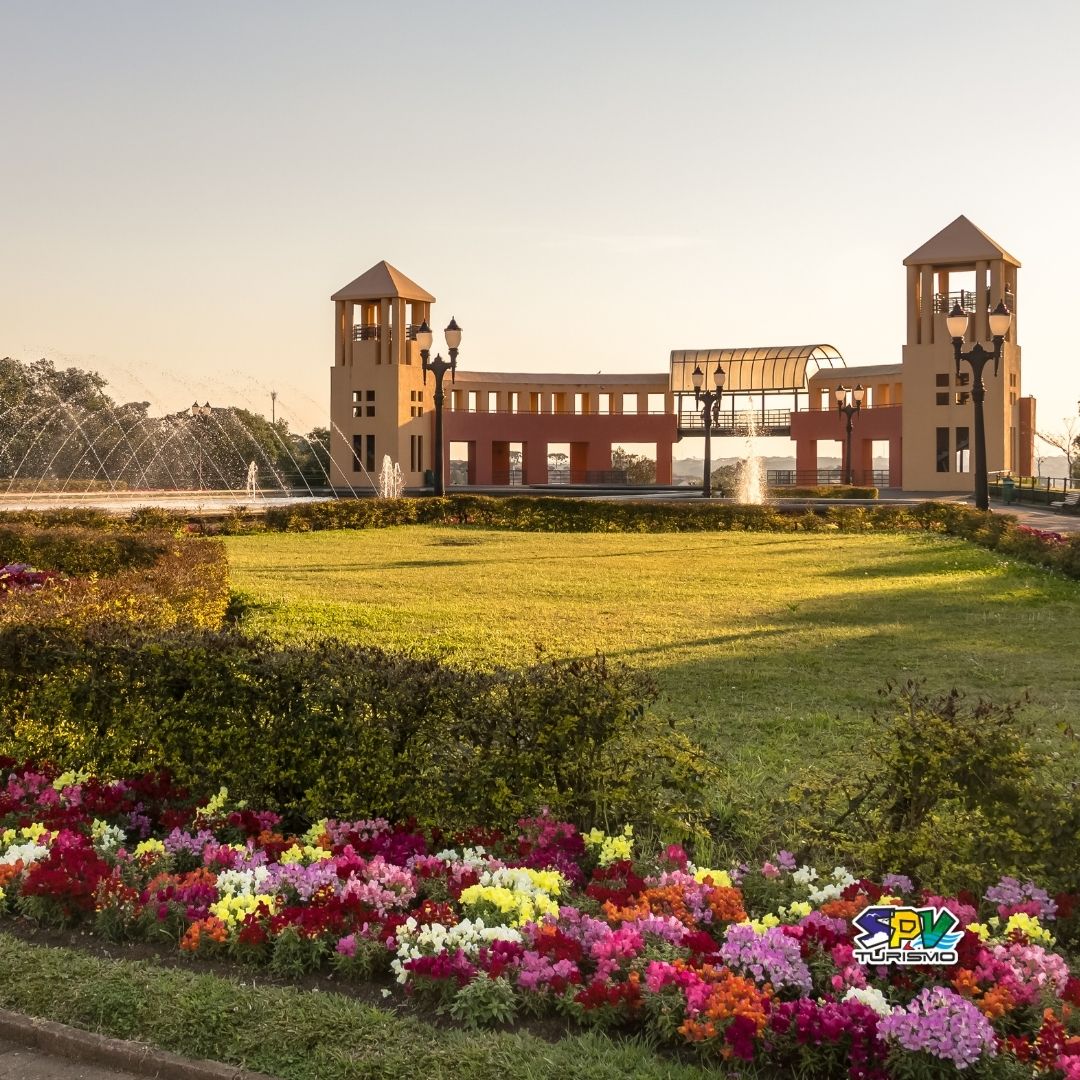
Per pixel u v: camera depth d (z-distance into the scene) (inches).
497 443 2149.4
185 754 217.5
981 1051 122.1
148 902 162.7
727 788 218.8
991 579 623.8
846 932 147.6
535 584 590.6
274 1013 133.7
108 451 1999.3
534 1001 138.1
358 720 202.8
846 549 830.5
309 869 170.9
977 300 1722.4
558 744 194.5
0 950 150.6
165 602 365.4
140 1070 128.3
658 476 2100.1
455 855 182.1
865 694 320.2
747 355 2017.7
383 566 688.4
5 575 444.8
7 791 215.9
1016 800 170.4
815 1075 125.9
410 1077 121.2
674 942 147.3
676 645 400.8
